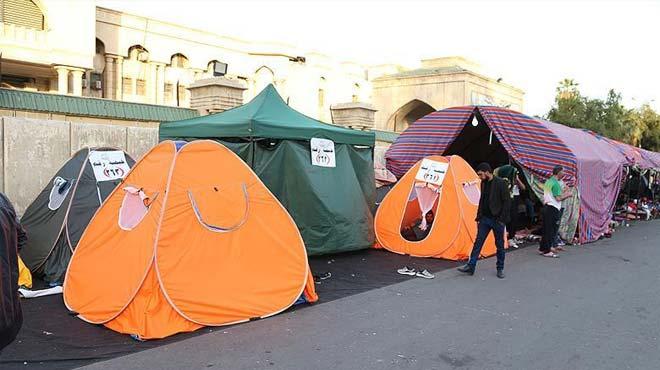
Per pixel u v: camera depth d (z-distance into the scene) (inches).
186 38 1375.5
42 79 1139.9
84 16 1072.8
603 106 1582.2
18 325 143.6
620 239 559.8
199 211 233.1
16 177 350.9
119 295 216.4
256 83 1533.0
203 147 250.5
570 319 253.1
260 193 258.4
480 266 371.6
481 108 509.4
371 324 232.5
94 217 248.7
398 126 1817.2
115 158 320.5
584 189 516.4
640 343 222.5
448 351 204.5
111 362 180.9
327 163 381.4
